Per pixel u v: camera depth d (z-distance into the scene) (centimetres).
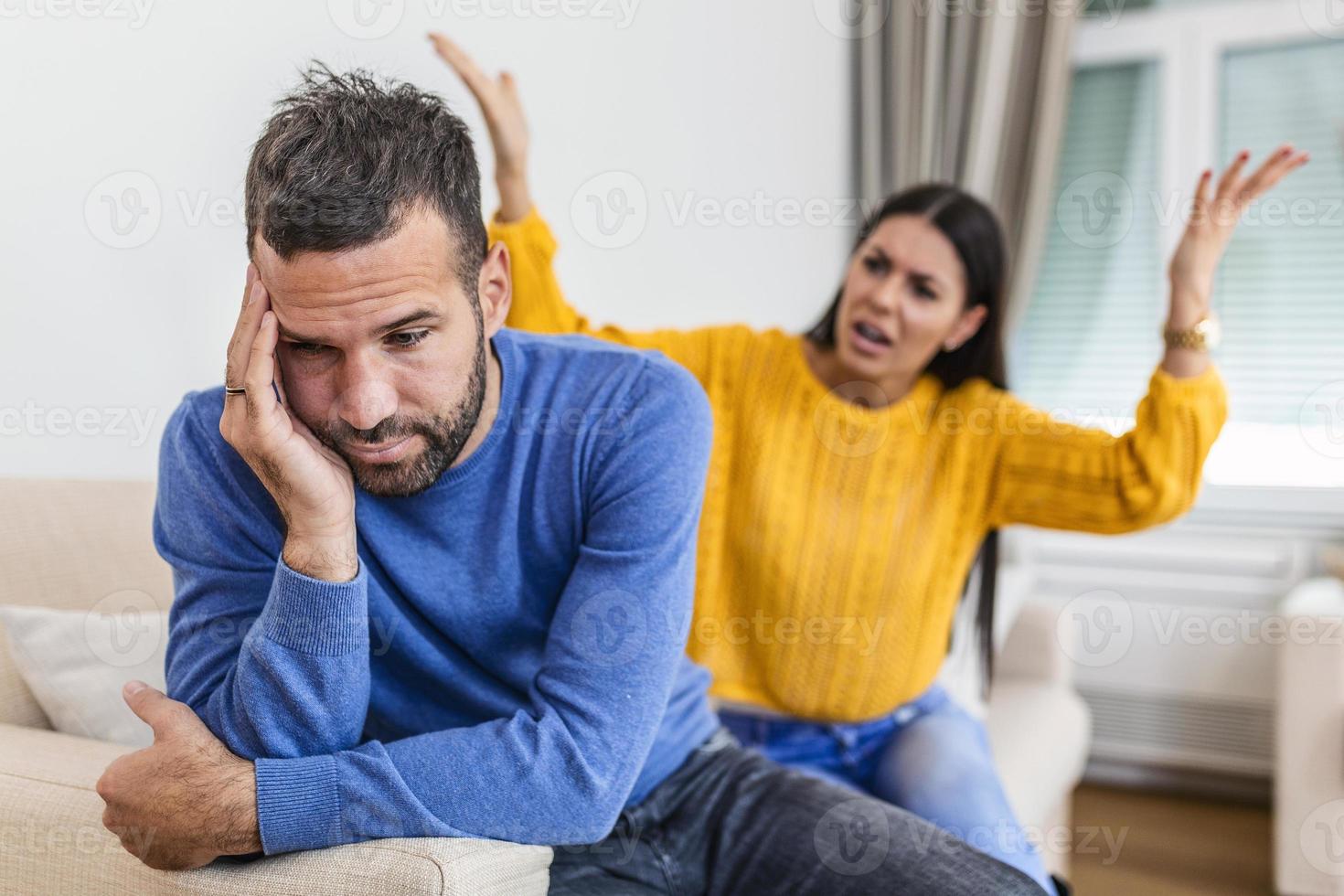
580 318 156
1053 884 132
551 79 207
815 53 301
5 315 122
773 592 148
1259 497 284
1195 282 142
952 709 155
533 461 98
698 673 118
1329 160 292
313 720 84
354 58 162
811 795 110
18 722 112
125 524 128
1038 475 149
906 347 146
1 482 120
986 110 297
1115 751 295
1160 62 306
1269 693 279
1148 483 142
